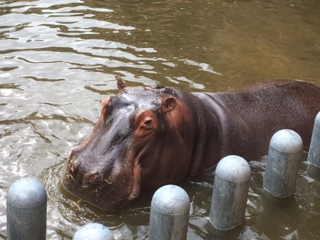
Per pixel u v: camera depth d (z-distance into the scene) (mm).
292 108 3244
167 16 5699
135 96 2523
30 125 3191
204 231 2307
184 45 4820
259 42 5055
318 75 4344
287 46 5000
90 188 2309
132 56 4461
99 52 4508
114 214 2395
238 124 2961
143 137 2441
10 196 1873
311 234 2344
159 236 1955
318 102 3418
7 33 4859
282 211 2502
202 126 2783
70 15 5520
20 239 1906
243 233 2305
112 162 2336
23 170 2686
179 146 2641
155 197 1946
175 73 4148
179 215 1922
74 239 1702
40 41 4703
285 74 4312
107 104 2471
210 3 6348
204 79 4070
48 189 2529
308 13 6145
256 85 3428
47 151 2895
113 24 5301
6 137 3020
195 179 2789
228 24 5566
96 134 2443
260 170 2893
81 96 3648
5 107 3426
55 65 4188
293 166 2535
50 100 3568
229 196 2234
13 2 5895
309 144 3244
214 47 4828
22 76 3947
